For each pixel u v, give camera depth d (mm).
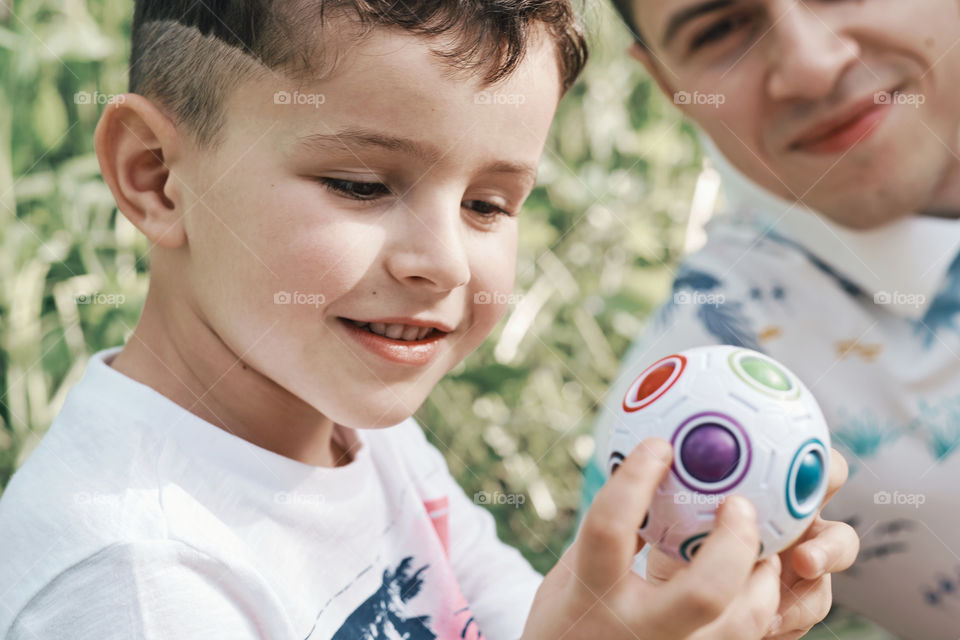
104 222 1401
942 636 1037
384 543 744
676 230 1781
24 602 569
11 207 1320
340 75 570
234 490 636
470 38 583
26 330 1319
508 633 815
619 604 554
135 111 629
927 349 966
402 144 579
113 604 552
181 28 629
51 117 1340
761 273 1056
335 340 615
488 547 896
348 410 632
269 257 598
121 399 640
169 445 624
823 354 1018
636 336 1699
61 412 659
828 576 689
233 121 599
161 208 644
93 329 1367
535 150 656
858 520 1014
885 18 909
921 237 952
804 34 914
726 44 969
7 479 1295
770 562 624
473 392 1632
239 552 610
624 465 571
